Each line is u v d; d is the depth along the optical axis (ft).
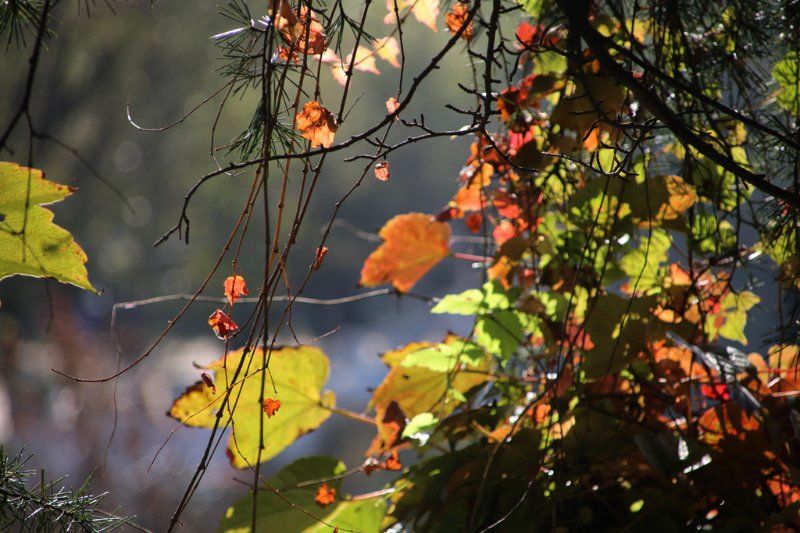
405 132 34.17
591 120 7.88
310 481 8.04
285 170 7.50
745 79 7.86
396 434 8.05
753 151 7.97
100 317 31.55
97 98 31.42
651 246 8.12
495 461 7.91
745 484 7.85
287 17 7.52
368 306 70.90
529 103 7.93
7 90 20.81
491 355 8.18
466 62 8.11
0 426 20.62
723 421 7.86
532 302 8.07
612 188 7.98
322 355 8.04
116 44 29.89
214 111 30.60
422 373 8.11
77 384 20.99
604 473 7.88
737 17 7.79
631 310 7.94
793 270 7.88
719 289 8.14
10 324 22.71
